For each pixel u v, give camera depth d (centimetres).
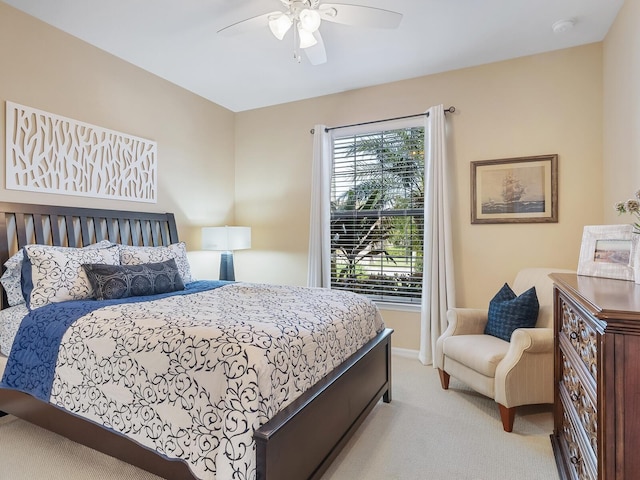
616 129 259
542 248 314
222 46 303
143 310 193
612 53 268
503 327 264
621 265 167
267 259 442
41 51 267
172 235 366
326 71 349
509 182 324
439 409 253
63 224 281
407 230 372
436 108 339
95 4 246
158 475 154
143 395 155
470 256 340
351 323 222
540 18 261
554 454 194
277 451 137
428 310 342
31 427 221
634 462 104
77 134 290
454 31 279
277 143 437
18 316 214
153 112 355
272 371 145
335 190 405
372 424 232
